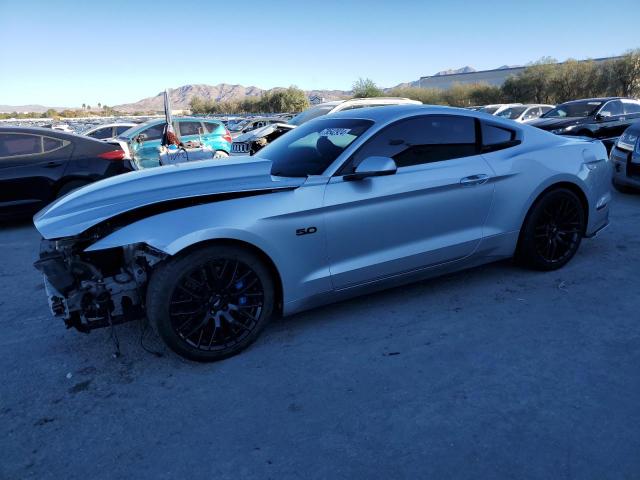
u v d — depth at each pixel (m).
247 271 2.96
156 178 3.14
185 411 2.51
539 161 3.93
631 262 4.38
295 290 3.14
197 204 2.89
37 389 2.77
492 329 3.24
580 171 4.11
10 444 2.32
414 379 2.71
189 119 13.23
